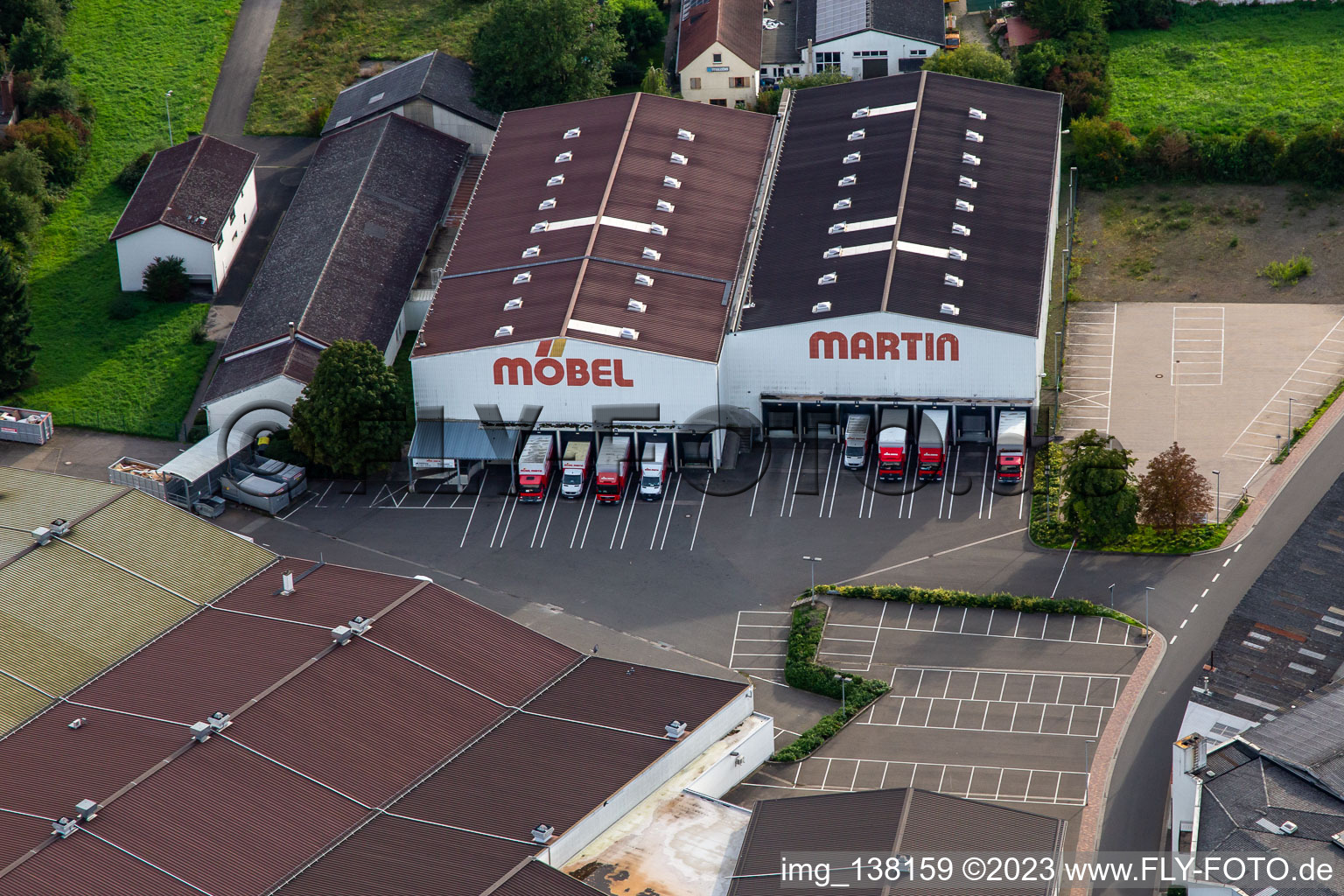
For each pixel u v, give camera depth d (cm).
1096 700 12544
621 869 10794
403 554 14612
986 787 11844
